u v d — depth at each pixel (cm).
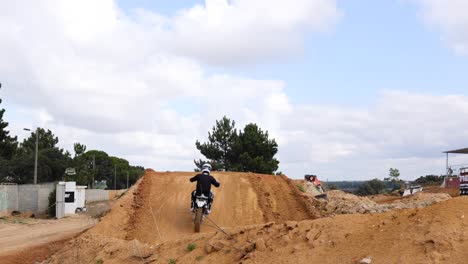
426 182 5172
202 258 875
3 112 3869
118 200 1416
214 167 4206
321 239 766
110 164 10938
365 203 1789
